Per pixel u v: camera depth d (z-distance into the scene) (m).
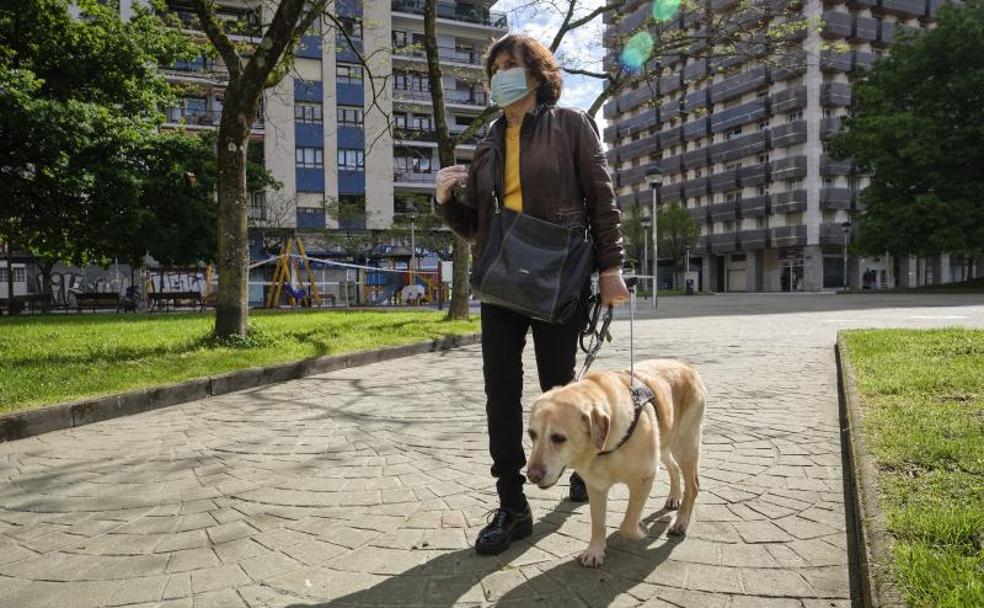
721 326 13.71
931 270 51.94
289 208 38.50
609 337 3.20
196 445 4.69
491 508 3.35
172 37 21.05
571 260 2.86
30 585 2.59
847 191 47.50
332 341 9.67
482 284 2.81
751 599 2.35
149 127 20.45
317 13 10.80
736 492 3.48
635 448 2.62
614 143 68.69
